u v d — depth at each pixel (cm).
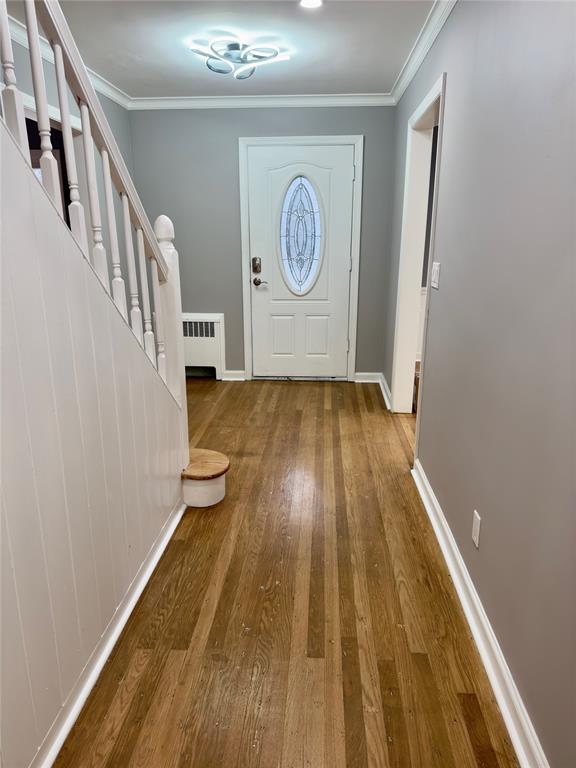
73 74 134
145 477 198
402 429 357
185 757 132
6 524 108
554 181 120
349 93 397
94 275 148
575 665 108
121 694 150
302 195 432
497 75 161
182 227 446
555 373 119
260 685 153
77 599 143
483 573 170
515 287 145
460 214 206
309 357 471
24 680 117
